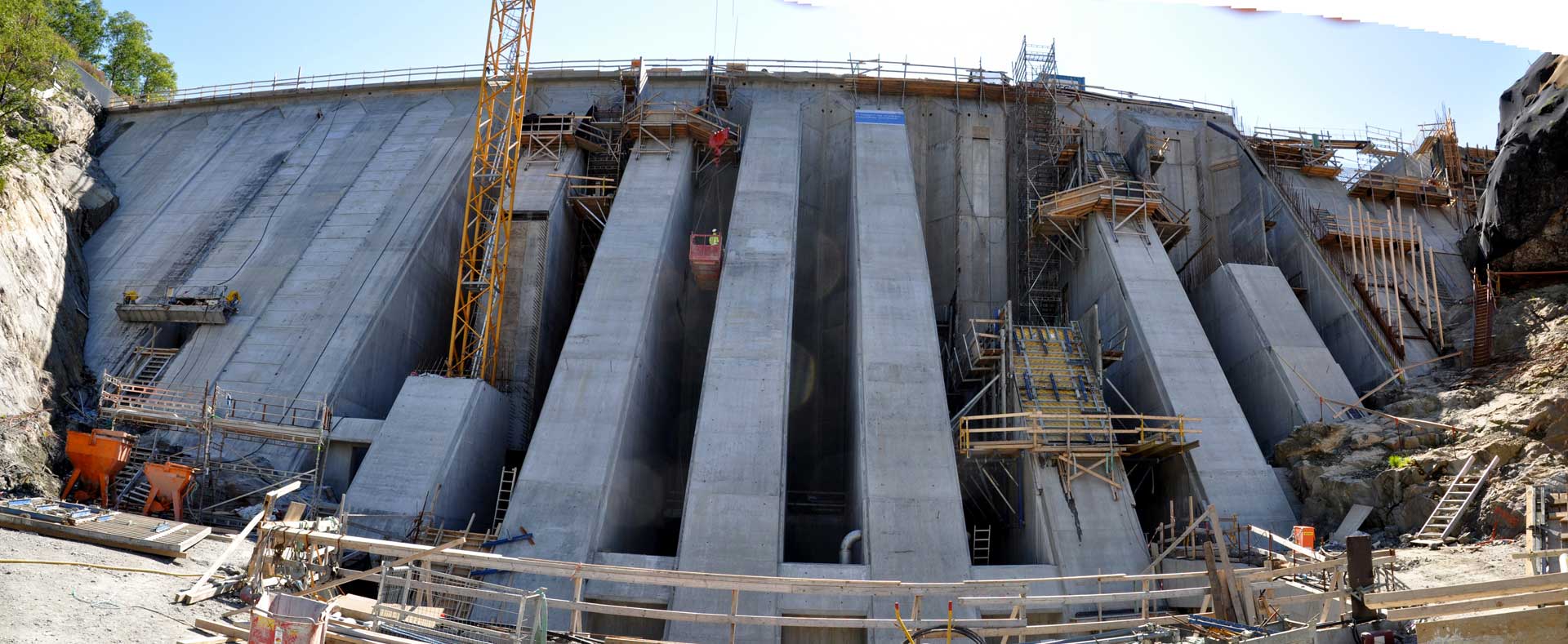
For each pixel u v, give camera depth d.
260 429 26.05
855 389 27.47
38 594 12.15
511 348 33.47
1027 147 37.91
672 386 33.41
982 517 29.92
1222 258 41.50
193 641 10.60
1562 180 27.86
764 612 21.44
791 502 32.56
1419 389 27.56
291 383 29.72
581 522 23.39
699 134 37.38
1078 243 35.25
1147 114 44.59
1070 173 38.69
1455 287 35.00
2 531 16.25
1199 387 27.44
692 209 37.84
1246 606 12.68
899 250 30.48
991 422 29.61
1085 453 24.58
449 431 26.42
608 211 37.44
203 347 31.86
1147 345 28.67
